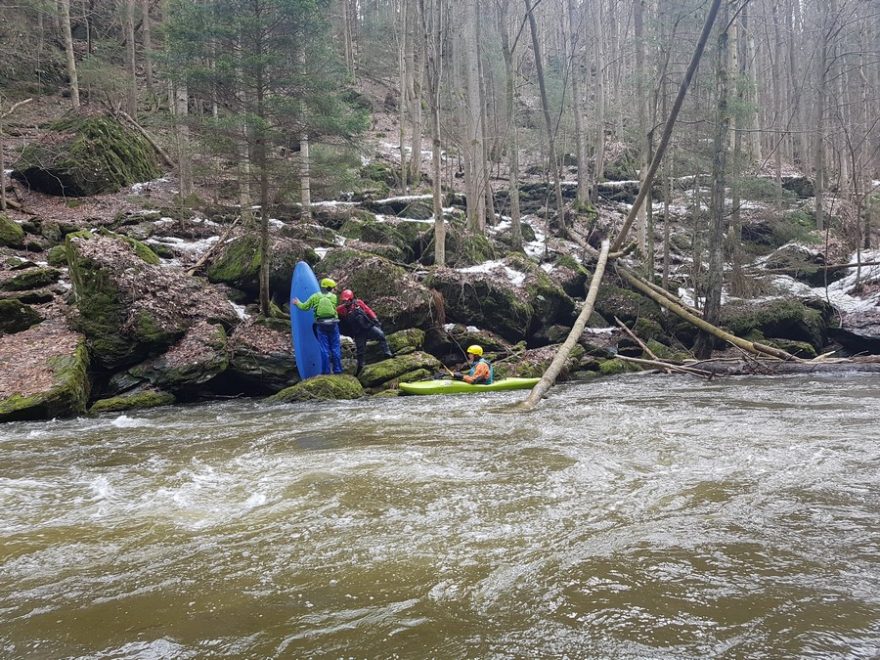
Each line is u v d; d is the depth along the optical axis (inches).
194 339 429.7
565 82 820.0
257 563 119.0
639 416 291.0
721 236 560.4
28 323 412.2
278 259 536.7
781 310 628.1
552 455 206.2
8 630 95.1
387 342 482.0
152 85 970.1
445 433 258.1
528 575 110.0
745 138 839.7
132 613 99.7
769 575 108.0
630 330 626.5
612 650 84.4
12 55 830.5
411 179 997.2
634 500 152.9
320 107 488.4
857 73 1115.9
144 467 211.0
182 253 580.1
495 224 882.1
